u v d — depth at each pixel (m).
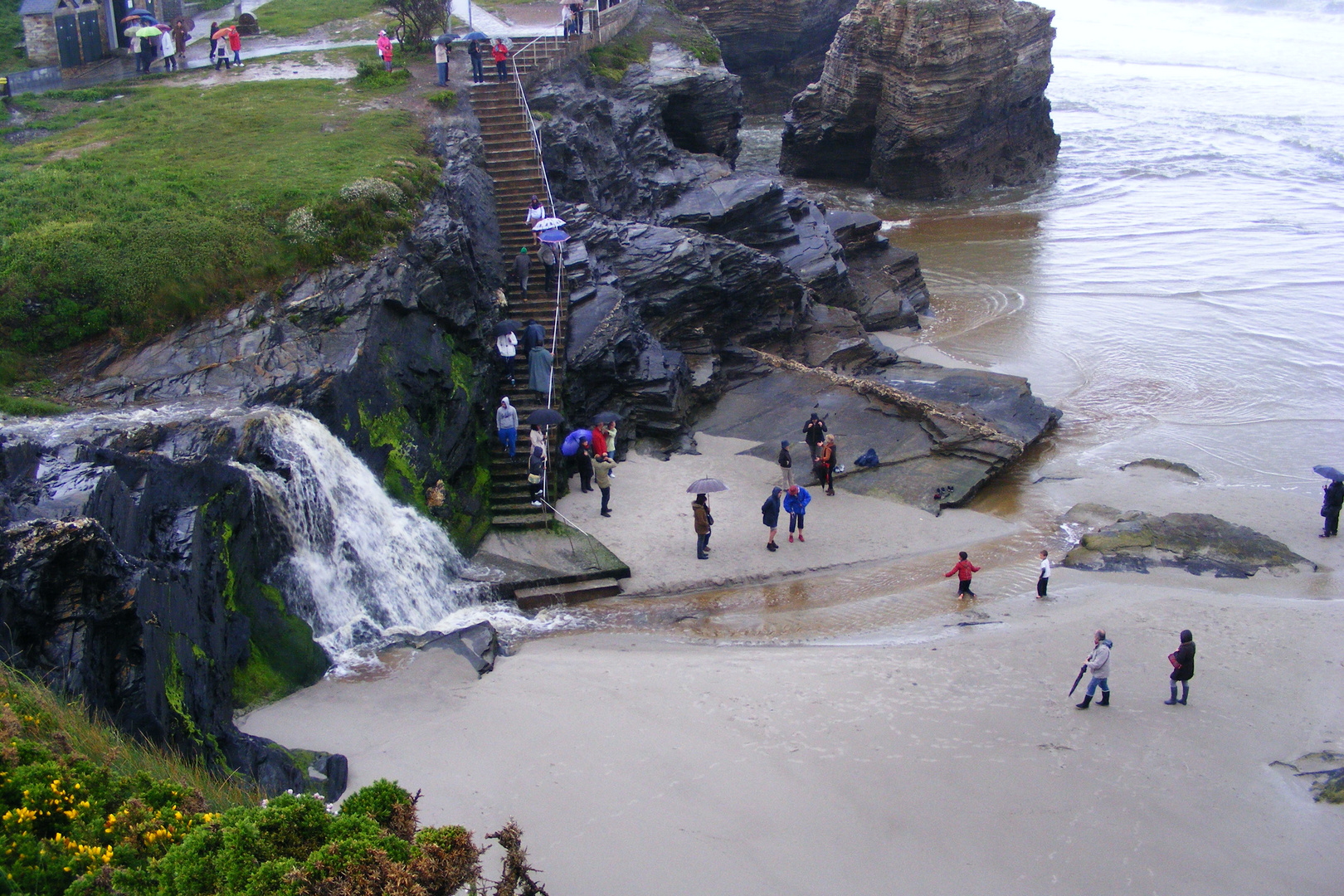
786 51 79.81
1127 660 18.42
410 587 19.61
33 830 8.41
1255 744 15.91
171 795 9.19
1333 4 142.38
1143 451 29.09
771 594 21.25
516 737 15.04
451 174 28.91
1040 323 39.75
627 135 39.75
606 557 21.95
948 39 56.91
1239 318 39.53
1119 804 14.31
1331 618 20.02
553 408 25.42
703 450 27.91
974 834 13.46
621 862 12.34
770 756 14.91
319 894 7.66
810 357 33.44
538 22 45.12
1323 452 28.94
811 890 12.15
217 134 29.05
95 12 36.81
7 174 24.92
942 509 25.00
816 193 62.22
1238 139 71.38
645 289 30.31
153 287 20.95
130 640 11.83
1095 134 75.12
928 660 18.23
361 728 15.10
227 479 15.95
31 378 19.48
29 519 12.00
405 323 22.45
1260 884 12.88
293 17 44.47
